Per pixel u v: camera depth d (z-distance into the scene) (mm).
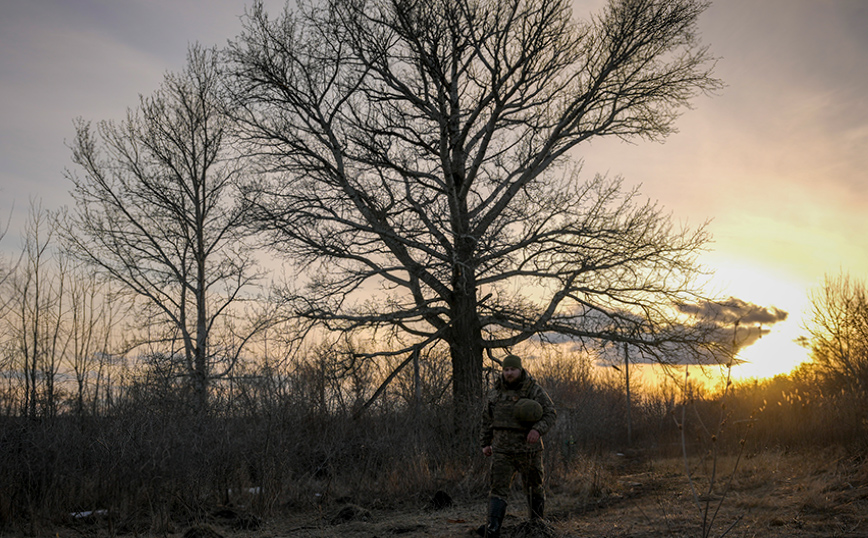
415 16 13664
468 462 10750
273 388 10711
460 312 15312
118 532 7531
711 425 13453
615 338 14930
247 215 15023
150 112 19875
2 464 8352
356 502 9094
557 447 10906
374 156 14773
